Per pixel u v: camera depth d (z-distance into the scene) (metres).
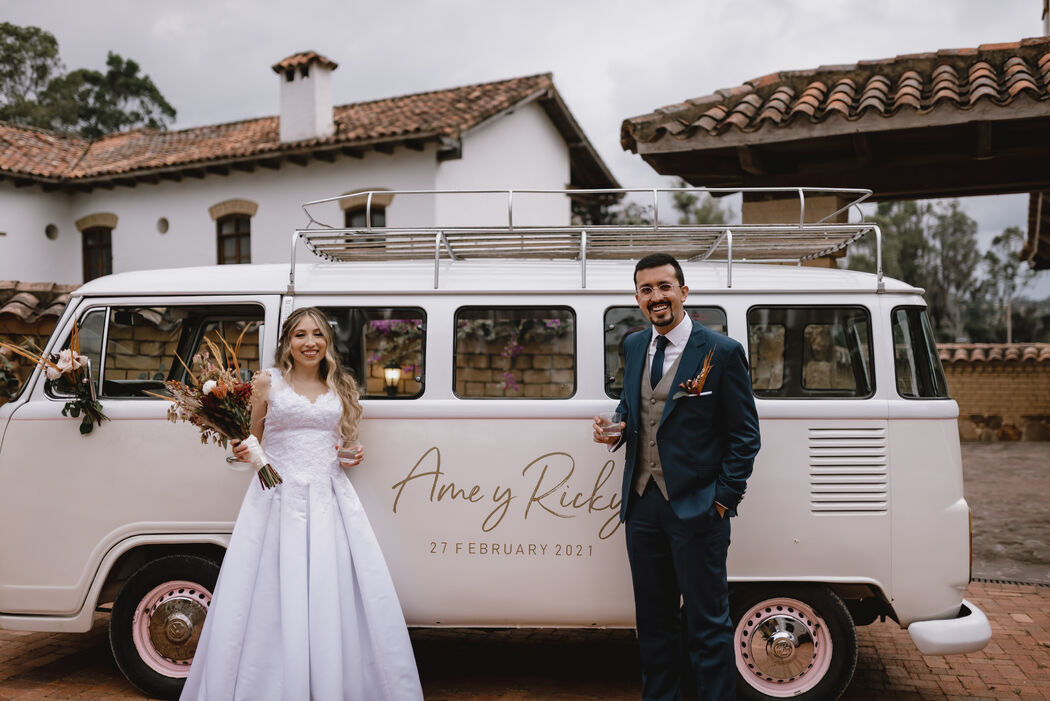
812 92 6.74
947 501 3.79
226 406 3.43
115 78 45.00
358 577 3.62
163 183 15.61
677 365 3.46
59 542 3.94
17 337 7.40
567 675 4.41
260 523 3.58
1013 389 16.62
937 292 56.78
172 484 3.91
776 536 3.79
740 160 6.69
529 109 15.88
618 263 4.26
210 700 3.42
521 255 4.61
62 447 3.96
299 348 3.68
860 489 3.78
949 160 6.66
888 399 3.82
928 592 3.75
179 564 3.95
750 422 3.39
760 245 4.34
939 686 4.28
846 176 6.97
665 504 3.49
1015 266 56.28
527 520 3.85
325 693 3.43
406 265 4.19
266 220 14.58
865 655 4.74
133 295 4.08
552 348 4.27
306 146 13.34
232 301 4.05
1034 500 9.95
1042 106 5.60
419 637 5.08
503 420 3.87
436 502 3.87
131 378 4.14
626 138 7.00
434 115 13.66
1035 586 6.19
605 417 3.49
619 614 3.86
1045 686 4.27
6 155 16.03
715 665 3.46
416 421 3.88
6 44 40.88
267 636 3.50
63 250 16.69
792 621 3.87
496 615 3.88
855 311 3.93
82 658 4.62
